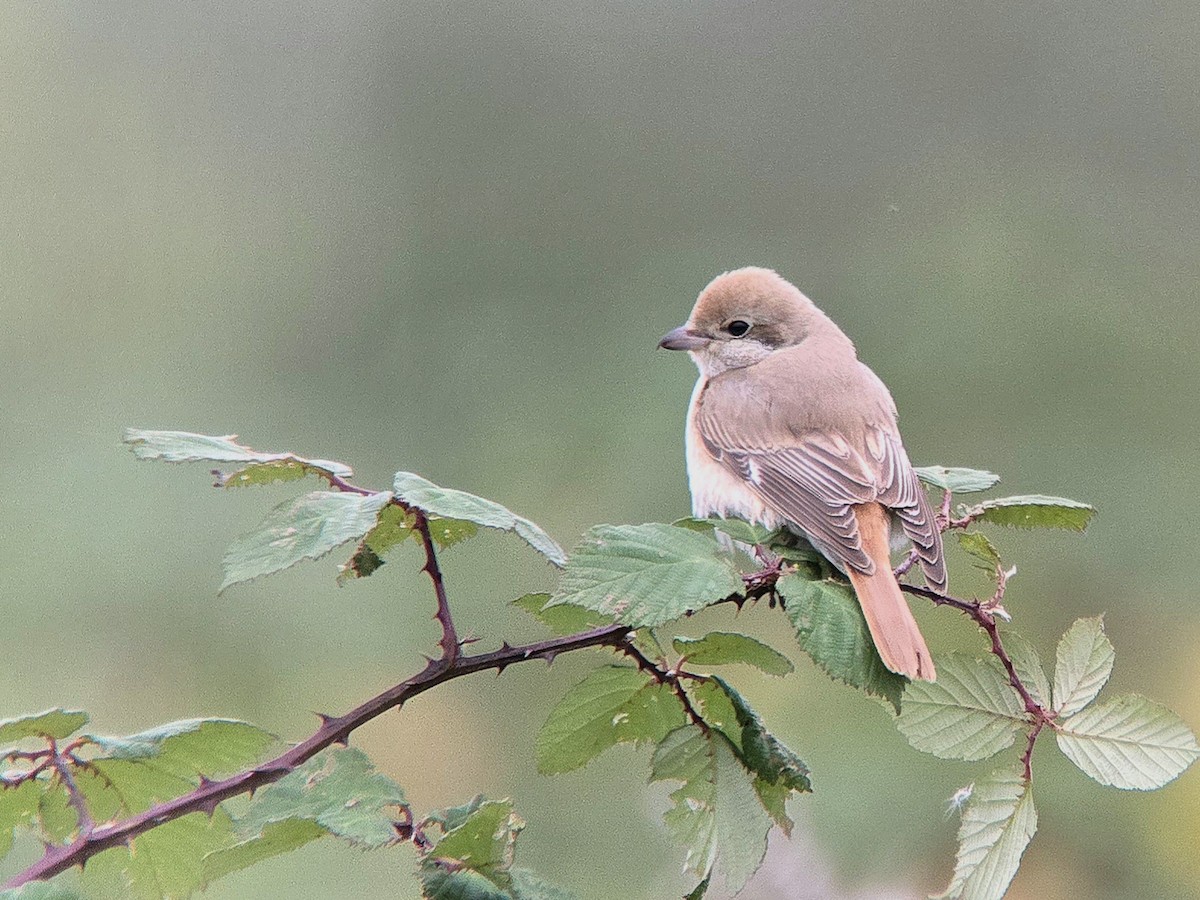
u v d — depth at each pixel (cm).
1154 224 1378
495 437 1293
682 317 1386
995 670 475
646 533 446
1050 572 1134
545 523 1214
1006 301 1299
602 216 1440
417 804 1041
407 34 1489
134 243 1392
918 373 1282
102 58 1451
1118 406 1221
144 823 397
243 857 406
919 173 1438
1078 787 973
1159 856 952
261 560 392
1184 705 1075
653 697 464
